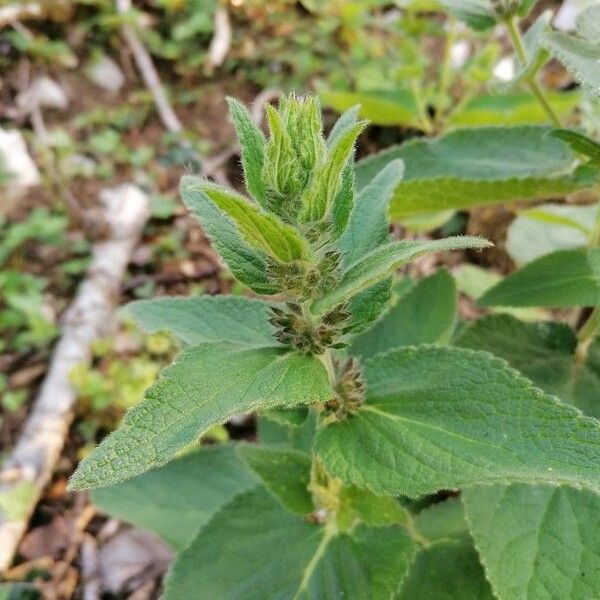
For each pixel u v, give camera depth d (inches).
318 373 7.0
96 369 20.6
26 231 23.7
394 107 19.5
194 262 23.5
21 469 17.9
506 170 10.9
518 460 6.7
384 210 8.0
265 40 30.0
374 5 30.0
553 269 10.3
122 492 14.5
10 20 29.5
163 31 30.9
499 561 8.6
